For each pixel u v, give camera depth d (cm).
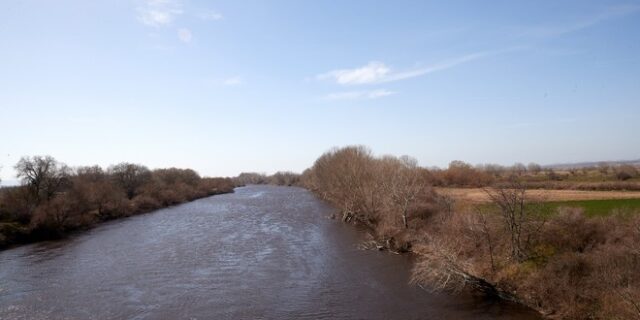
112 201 8625
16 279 3847
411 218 5156
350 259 4366
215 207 10238
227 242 5419
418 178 6341
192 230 6475
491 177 9388
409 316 2812
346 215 7138
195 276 3847
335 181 9038
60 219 6488
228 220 7600
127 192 11056
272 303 3125
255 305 3089
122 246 5294
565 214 3425
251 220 7519
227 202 11681
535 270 3078
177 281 3703
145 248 5119
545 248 3266
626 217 3416
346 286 3472
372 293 3281
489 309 2878
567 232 3306
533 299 2892
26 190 6969
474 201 5803
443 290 3278
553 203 4784
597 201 4850
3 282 3753
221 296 3294
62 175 7762
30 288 3562
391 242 4891
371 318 2806
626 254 2742
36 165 7250
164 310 3019
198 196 13962
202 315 2920
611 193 6003
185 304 3133
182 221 7600
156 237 5894
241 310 2998
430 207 5209
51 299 3278
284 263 4262
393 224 5200
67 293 3419
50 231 6156
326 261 4306
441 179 9625
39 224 6050
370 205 6366
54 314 2973
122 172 11356
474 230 3794
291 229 6381
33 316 2941
